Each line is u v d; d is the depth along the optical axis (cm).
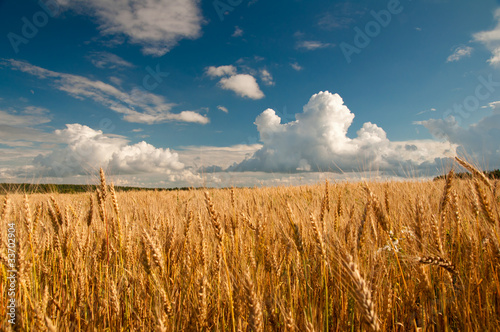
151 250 259
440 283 271
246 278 188
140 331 248
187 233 355
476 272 283
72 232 364
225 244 386
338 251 239
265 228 374
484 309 241
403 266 299
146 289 286
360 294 162
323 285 273
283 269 349
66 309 279
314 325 231
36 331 216
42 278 340
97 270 360
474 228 322
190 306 277
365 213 280
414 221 275
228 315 264
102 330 277
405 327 249
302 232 352
